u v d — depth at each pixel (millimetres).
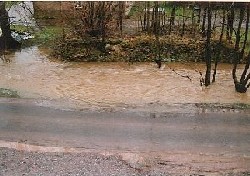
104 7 28672
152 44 28172
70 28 31094
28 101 22922
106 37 29109
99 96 23531
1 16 28953
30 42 30688
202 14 32312
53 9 32781
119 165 17828
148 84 24859
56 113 21750
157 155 18531
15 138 19703
